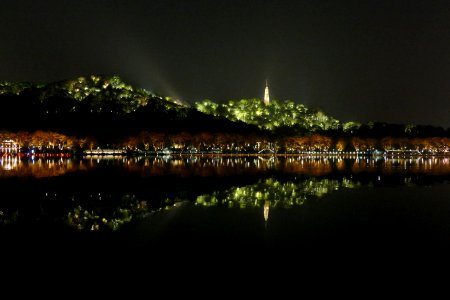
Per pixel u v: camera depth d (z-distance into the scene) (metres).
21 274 23.11
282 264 24.59
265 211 41.22
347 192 56.72
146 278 22.47
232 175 84.31
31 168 101.56
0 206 44.03
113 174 84.94
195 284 21.64
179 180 72.56
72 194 53.22
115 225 34.62
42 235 31.28
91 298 20.06
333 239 30.20
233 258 25.66
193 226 34.25
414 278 22.41
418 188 61.75
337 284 21.64
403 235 31.55
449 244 29.00
